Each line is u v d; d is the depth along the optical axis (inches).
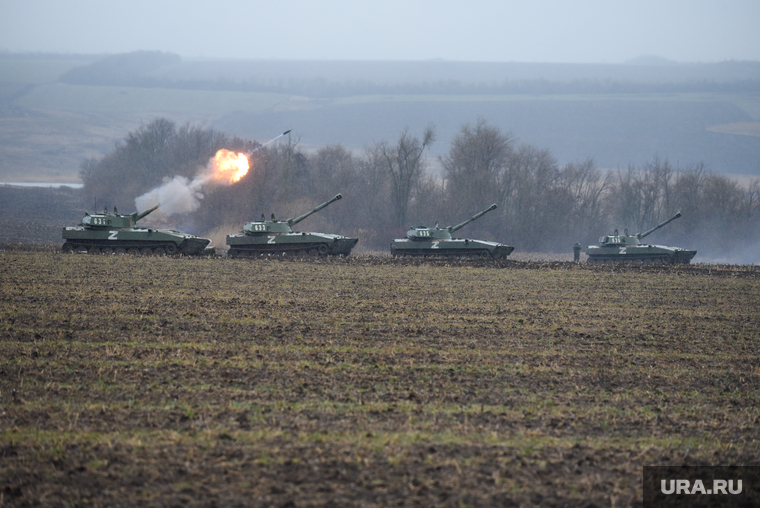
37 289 4714.6
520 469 1961.1
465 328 3831.2
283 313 4092.0
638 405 2593.5
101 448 2033.7
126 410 2361.0
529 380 2851.9
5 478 1854.1
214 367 2891.2
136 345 3235.7
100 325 3649.1
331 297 4749.0
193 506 1723.7
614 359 3245.6
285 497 1771.7
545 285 5708.7
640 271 6953.7
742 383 2933.1
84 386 2605.8
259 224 7721.5
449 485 1854.1
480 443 2146.9
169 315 3949.3
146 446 2048.5
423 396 2591.0
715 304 4940.9
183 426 2223.2
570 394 2689.5
